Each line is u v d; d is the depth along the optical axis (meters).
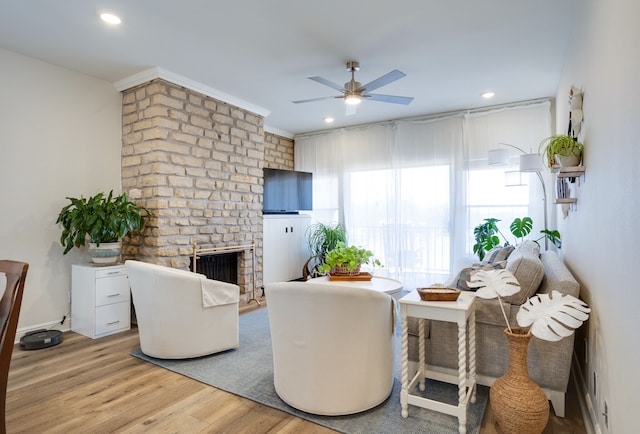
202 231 4.08
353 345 1.97
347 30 2.89
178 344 2.76
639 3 1.18
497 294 1.88
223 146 4.36
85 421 1.97
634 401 1.24
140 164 3.78
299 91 4.28
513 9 2.60
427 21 2.76
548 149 2.55
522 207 4.71
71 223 3.30
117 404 2.15
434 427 1.92
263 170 5.36
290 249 5.66
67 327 3.55
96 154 3.77
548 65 3.57
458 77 3.88
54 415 2.03
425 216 5.30
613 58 1.54
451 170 5.11
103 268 3.36
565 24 2.80
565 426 1.97
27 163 3.28
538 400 1.73
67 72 3.57
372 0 2.48
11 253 3.19
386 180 5.63
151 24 2.78
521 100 4.64
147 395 2.26
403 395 2.01
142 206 3.75
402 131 5.46
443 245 5.18
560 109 3.88
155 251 3.63
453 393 2.31
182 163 3.86
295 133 6.52
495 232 4.64
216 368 2.65
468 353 2.25
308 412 2.03
